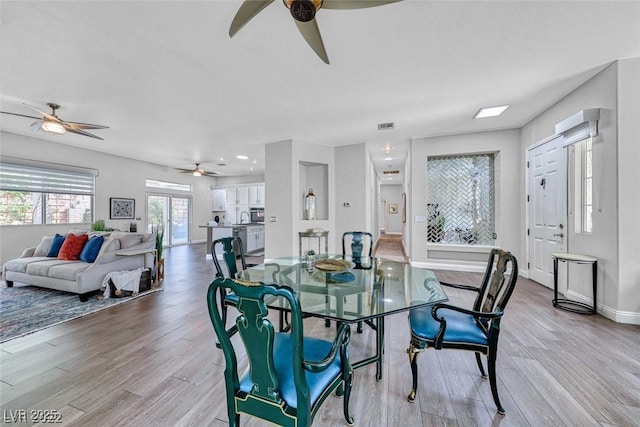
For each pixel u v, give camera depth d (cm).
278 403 106
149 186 773
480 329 168
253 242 762
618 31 205
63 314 296
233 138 504
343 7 156
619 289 257
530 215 418
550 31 204
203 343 233
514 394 166
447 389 172
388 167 858
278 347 141
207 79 276
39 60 240
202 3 174
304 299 186
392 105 347
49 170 534
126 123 415
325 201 566
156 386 175
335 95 316
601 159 271
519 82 287
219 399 163
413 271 259
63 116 381
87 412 152
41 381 180
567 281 330
